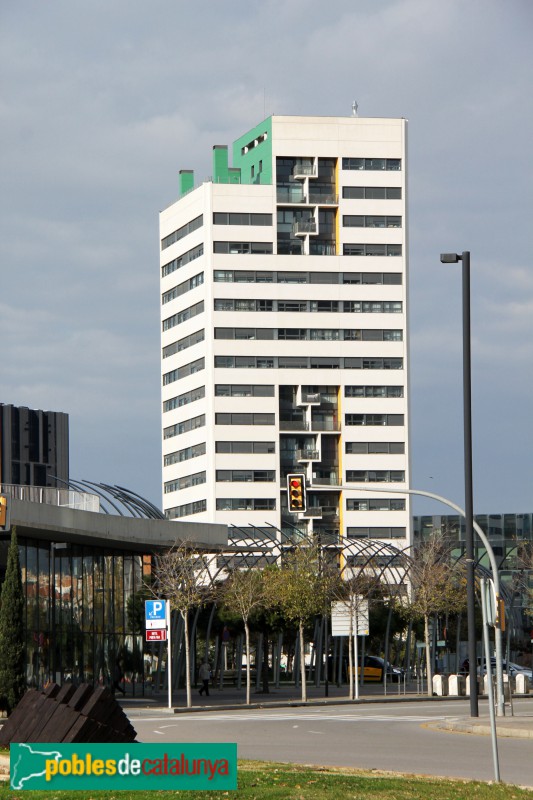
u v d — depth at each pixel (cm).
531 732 5775
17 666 7800
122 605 10738
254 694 11494
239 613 10169
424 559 12544
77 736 3772
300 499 7338
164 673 11506
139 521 10100
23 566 9162
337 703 9888
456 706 9238
